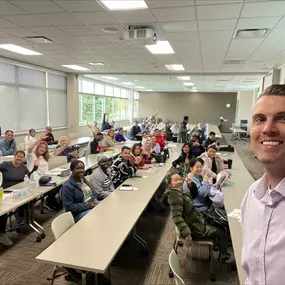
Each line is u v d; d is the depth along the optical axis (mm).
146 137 7266
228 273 2748
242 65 7105
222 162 4625
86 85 11656
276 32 4070
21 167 3809
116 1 3006
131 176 4117
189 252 3043
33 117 8195
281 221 763
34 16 3539
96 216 2557
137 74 9406
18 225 3525
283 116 755
